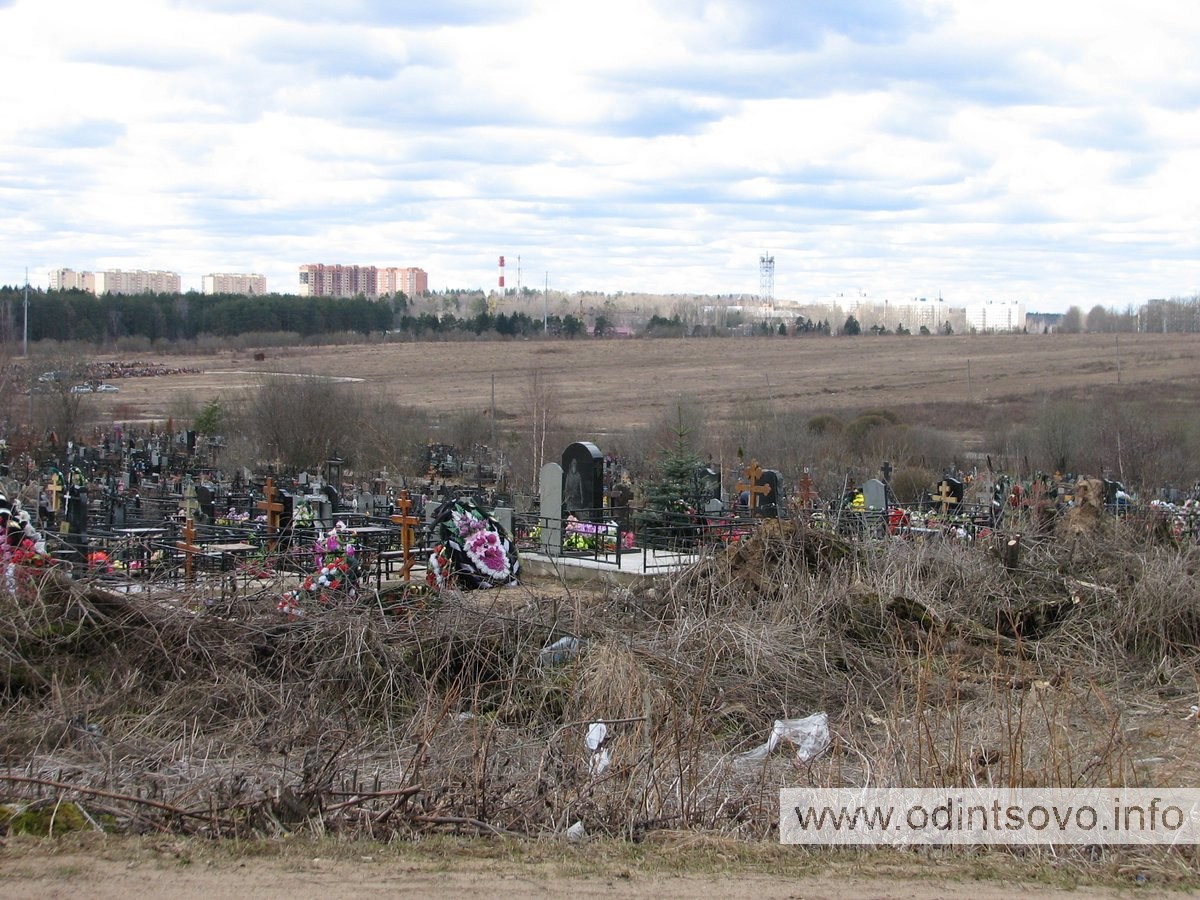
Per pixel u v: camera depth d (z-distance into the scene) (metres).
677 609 12.00
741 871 6.00
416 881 5.64
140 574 13.58
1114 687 11.18
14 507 12.49
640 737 7.91
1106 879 6.06
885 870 6.10
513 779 7.40
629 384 92.38
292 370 85.44
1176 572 13.05
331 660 9.90
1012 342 133.12
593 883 5.71
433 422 59.44
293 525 17.73
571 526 19.06
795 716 9.98
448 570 15.10
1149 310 160.00
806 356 119.31
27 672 9.03
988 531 16.38
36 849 5.86
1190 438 43.69
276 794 6.77
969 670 11.23
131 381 86.62
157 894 5.32
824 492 30.12
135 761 7.75
